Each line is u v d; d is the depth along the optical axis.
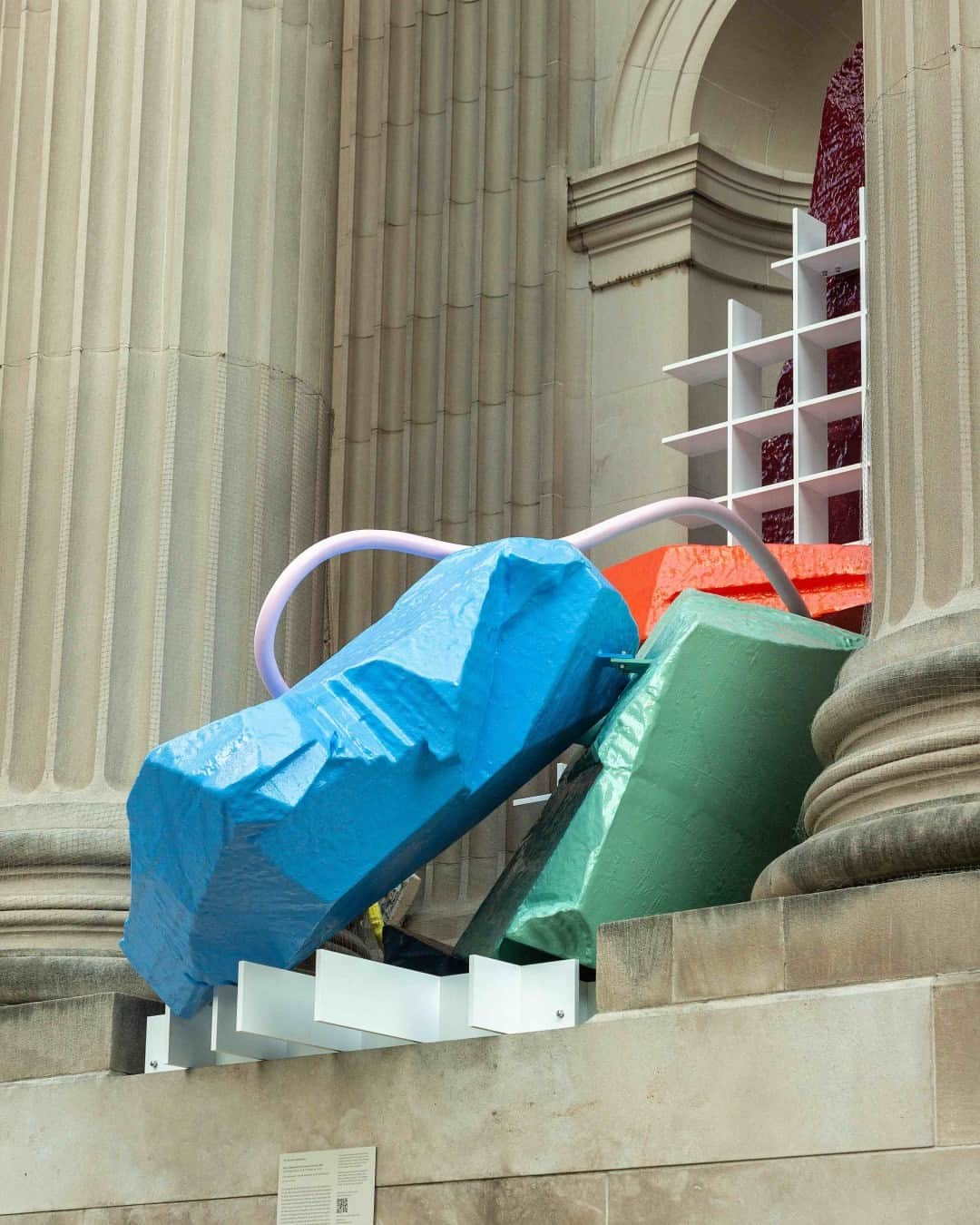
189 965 8.95
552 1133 7.97
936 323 9.09
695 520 15.77
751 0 17.73
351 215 19.03
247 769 7.89
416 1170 8.32
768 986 7.73
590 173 18.03
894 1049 7.20
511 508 17.61
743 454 15.60
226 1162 9.02
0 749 12.12
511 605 8.94
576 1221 7.77
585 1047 7.99
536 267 18.06
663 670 9.14
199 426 12.55
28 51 13.57
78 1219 9.51
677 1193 7.55
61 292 12.90
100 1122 9.61
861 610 11.39
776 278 17.92
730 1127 7.50
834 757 8.98
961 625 8.43
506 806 16.53
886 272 9.49
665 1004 7.96
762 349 15.70
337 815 8.14
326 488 13.33
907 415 9.14
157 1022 9.76
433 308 18.31
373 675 8.40
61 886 11.34
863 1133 7.17
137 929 9.11
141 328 12.68
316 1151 8.69
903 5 9.72
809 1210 7.21
